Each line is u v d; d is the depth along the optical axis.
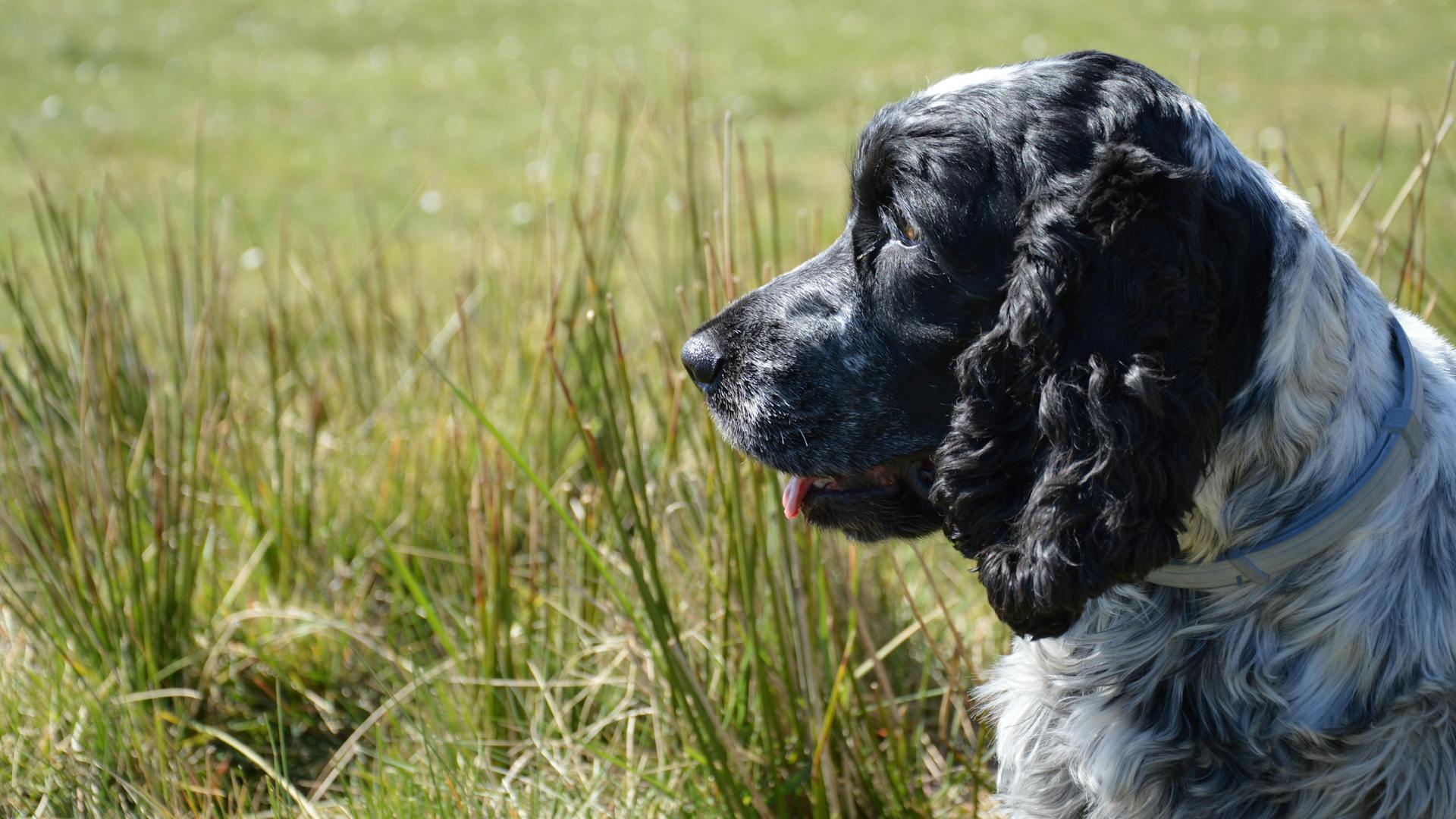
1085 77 2.09
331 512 3.61
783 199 7.26
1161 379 1.85
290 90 10.73
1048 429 1.93
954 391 2.19
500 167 8.40
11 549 3.33
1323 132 8.84
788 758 2.78
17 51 11.37
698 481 3.13
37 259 6.05
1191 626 2.06
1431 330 2.35
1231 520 2.03
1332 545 1.99
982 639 3.33
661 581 2.82
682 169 4.44
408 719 3.05
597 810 2.68
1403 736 1.96
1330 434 2.00
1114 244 1.91
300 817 2.70
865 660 3.10
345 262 6.13
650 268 5.53
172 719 2.95
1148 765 2.08
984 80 2.17
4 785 2.72
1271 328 1.97
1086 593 1.88
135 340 3.71
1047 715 2.24
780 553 2.73
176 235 6.56
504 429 3.72
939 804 2.91
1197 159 1.99
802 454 2.34
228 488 3.63
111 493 3.14
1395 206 2.95
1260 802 2.03
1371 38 13.26
